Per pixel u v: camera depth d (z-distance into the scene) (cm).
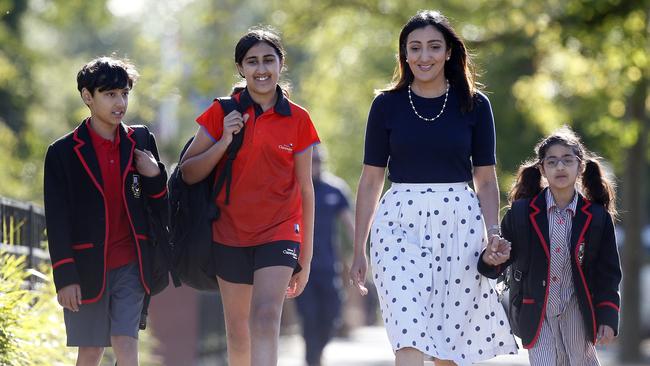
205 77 6272
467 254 2030
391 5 5950
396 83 2083
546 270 2095
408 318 1958
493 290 2053
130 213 2006
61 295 1953
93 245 1984
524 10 5519
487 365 4675
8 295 2331
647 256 6819
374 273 2045
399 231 2034
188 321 3997
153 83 6475
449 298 2023
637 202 5634
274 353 2067
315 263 3712
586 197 2180
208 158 2097
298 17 6134
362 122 8669
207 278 2177
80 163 1988
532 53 5684
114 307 2006
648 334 6725
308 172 2167
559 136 2131
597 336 2084
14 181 6581
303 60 8512
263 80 2114
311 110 7025
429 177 2034
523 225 2105
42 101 7975
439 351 1984
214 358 4356
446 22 2041
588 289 2094
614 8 5100
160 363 3825
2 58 7381
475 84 2084
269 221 2127
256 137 2112
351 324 7862
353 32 6488
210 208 2134
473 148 2073
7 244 2608
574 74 5972
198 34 7412
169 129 6925
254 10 7525
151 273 2027
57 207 1970
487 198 2078
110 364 3375
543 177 2162
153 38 7219
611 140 6238
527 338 2106
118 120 1997
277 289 2100
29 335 2419
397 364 1956
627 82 5422
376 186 2106
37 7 8144
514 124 7319
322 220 3731
